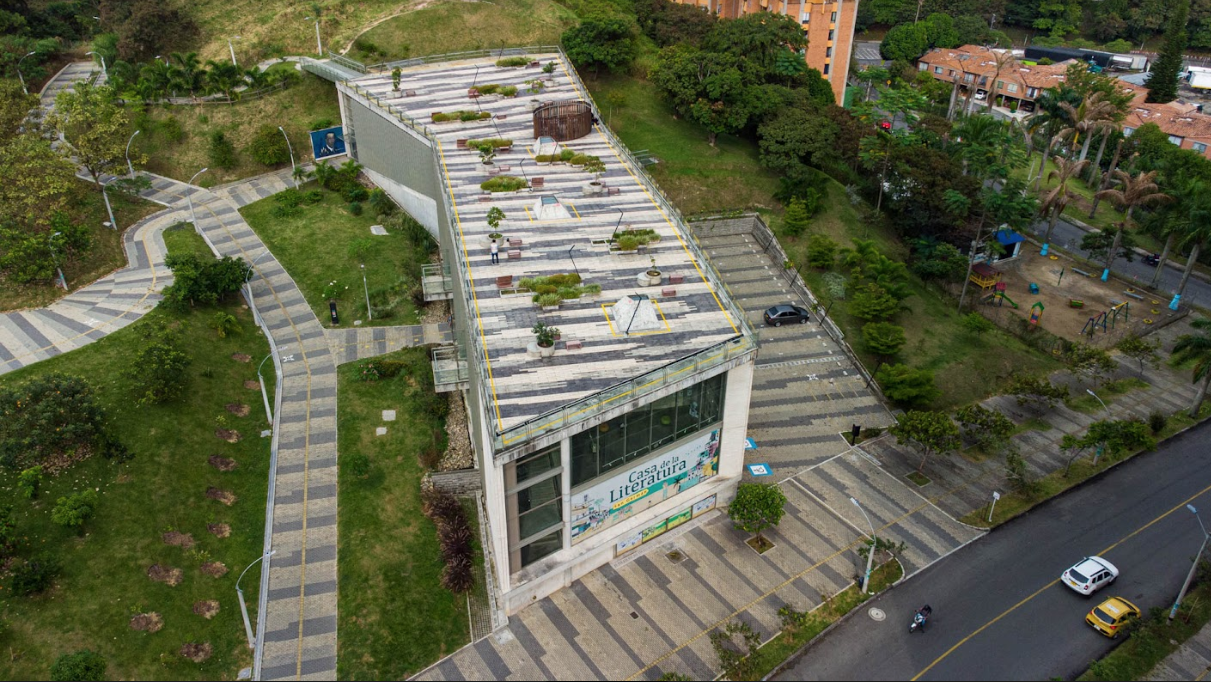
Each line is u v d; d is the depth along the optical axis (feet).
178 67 348.79
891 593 175.63
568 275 192.65
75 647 150.20
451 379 194.29
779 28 344.28
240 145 313.94
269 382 219.61
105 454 177.99
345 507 186.29
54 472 173.37
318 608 165.48
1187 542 191.93
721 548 184.65
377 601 167.12
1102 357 240.73
